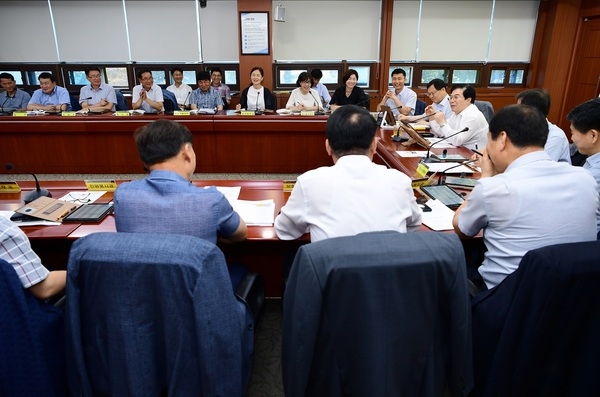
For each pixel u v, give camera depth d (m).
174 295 0.87
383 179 1.11
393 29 5.33
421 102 4.25
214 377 0.96
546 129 1.14
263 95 4.54
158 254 0.84
